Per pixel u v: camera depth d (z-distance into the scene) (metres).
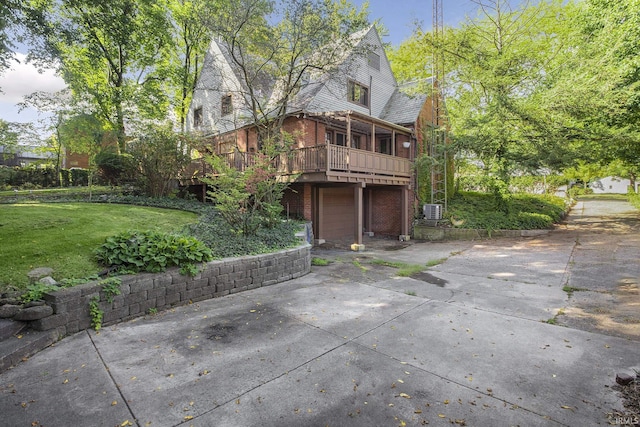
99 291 4.59
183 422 2.64
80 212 8.17
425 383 3.19
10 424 2.60
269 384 3.17
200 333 4.38
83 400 2.91
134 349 3.90
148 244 5.58
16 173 16.61
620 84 11.52
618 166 21.84
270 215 8.95
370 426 2.59
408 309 5.38
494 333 4.38
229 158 13.27
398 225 15.19
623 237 11.13
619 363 3.53
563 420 2.64
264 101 14.09
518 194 19.50
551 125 12.76
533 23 16.66
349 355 3.76
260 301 5.84
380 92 16.67
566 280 6.91
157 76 18.25
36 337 3.88
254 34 11.57
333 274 8.09
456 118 15.52
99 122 16.11
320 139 13.63
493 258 9.55
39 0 10.20
